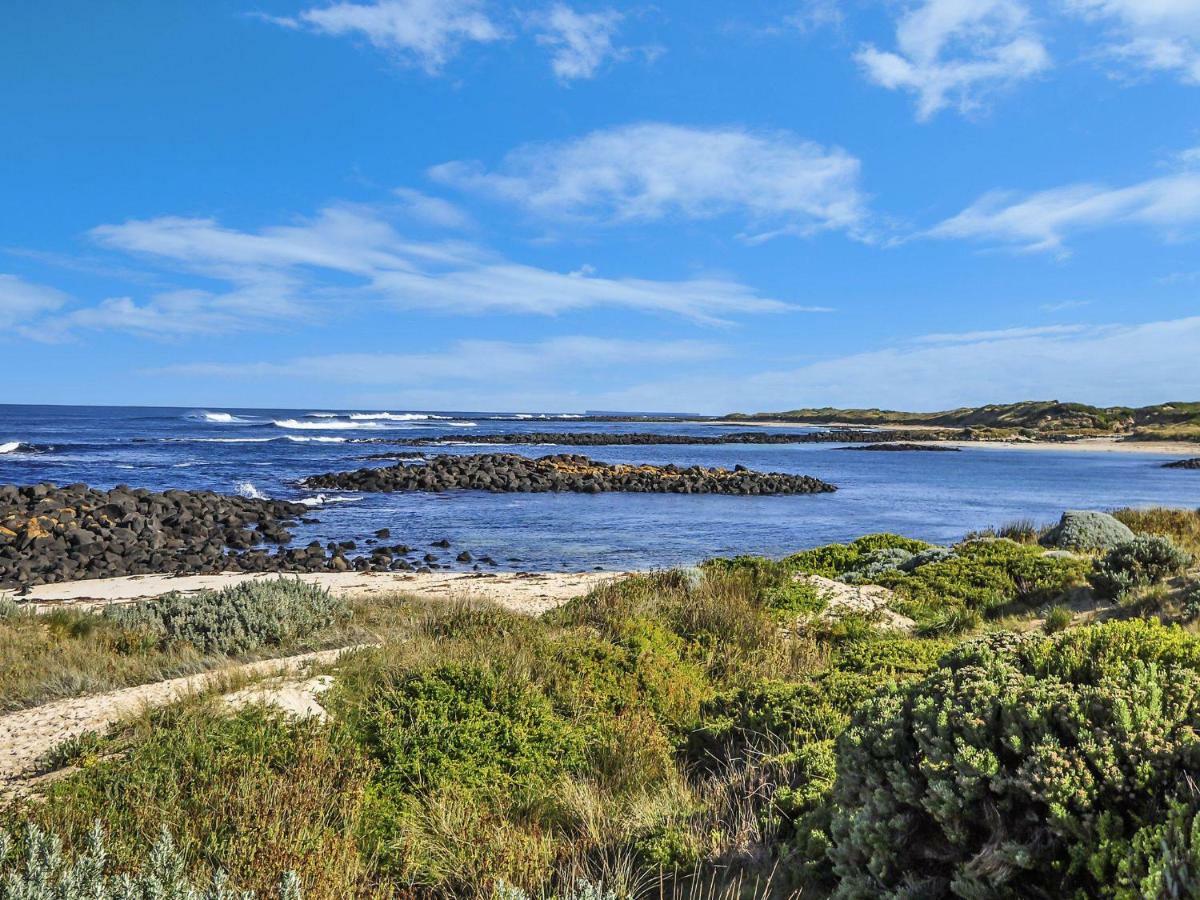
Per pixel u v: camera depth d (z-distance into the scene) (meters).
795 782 5.05
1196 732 3.18
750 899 3.84
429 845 4.66
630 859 4.36
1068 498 44.59
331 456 68.19
